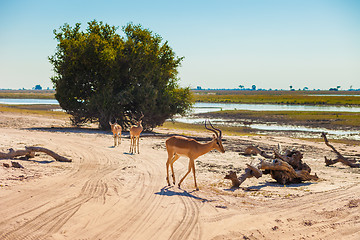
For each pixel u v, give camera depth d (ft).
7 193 29.96
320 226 24.70
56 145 67.10
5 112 168.76
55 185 34.60
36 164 45.60
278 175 43.96
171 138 38.93
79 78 109.50
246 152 65.36
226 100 406.21
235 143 85.87
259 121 169.68
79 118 116.06
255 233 23.31
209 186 39.68
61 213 25.71
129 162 53.16
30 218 24.17
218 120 178.70
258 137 100.83
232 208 29.63
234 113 211.82
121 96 109.40
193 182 41.63
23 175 37.60
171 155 38.96
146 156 60.18
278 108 274.77
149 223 24.91
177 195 33.81
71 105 111.86
